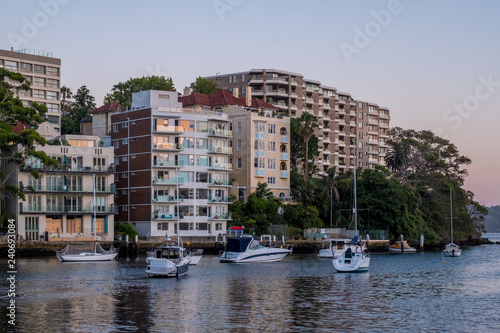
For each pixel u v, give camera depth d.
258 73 178.25
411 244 144.25
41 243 106.50
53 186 115.06
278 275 82.31
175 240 122.31
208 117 132.12
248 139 138.62
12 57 164.38
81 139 121.19
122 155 130.50
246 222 130.88
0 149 104.00
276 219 134.38
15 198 111.75
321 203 144.50
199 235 128.25
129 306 57.44
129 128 129.62
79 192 116.19
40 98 168.38
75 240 113.31
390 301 61.34
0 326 49.34
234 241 101.50
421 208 157.00
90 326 49.25
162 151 126.44
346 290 68.44
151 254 85.19
